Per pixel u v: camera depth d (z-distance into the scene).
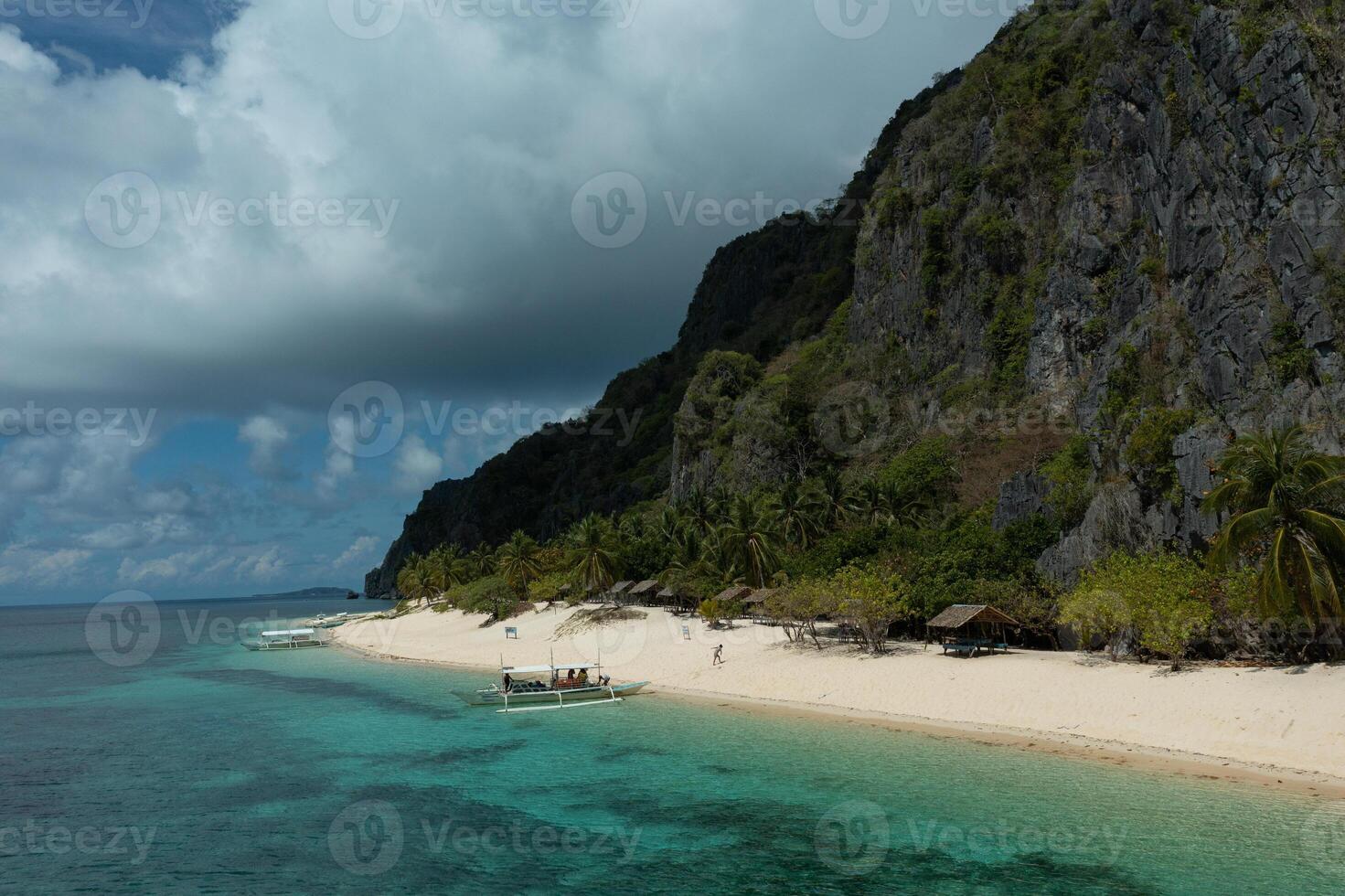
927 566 58.53
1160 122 71.31
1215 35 63.81
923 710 43.41
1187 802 27.61
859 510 91.19
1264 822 25.52
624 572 101.62
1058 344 87.75
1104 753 33.97
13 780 37.56
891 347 125.62
